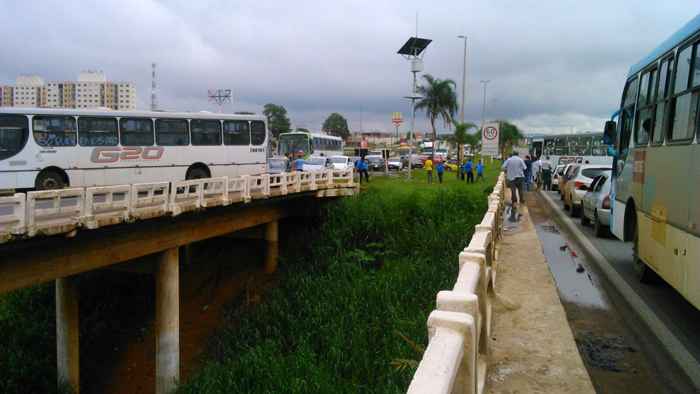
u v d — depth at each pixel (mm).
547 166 31547
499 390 4184
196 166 21656
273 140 73125
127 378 15367
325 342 10836
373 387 7949
